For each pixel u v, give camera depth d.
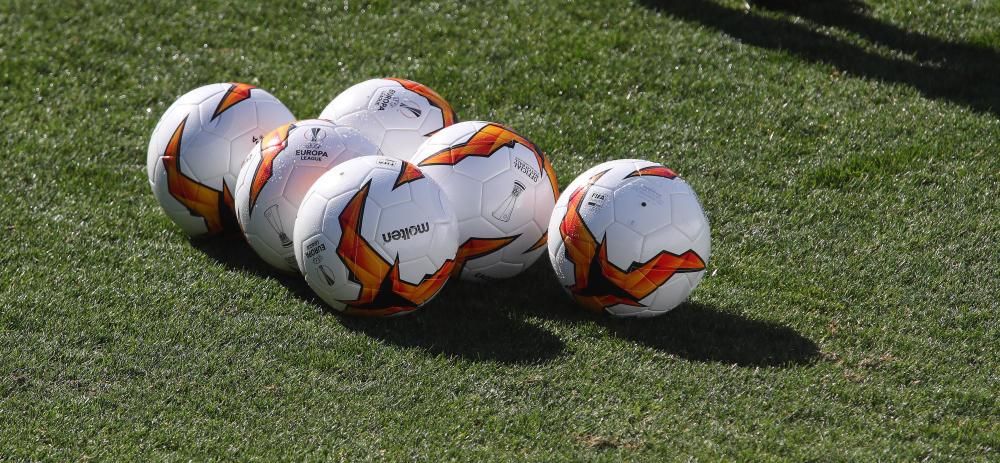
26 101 35.31
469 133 24.97
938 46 37.59
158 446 20.31
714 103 34.59
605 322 24.08
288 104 34.88
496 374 22.30
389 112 26.94
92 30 39.88
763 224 28.33
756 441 20.19
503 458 19.83
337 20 40.34
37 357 22.88
